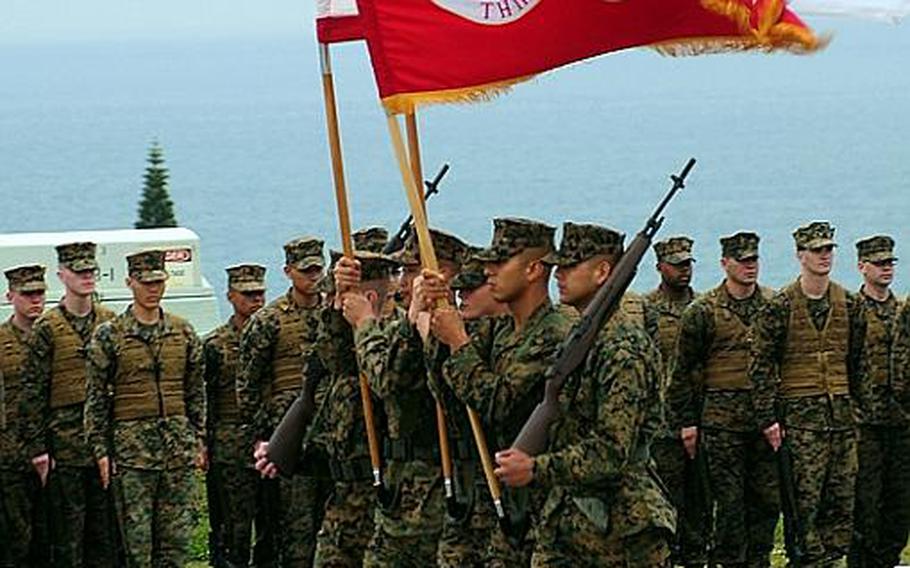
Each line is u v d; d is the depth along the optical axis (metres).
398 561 17.42
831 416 21.20
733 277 21.64
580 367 14.47
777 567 22.92
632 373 14.32
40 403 21.48
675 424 21.75
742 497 21.70
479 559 16.50
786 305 21.17
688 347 21.56
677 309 22.61
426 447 17.14
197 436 21.44
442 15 15.14
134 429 21.03
